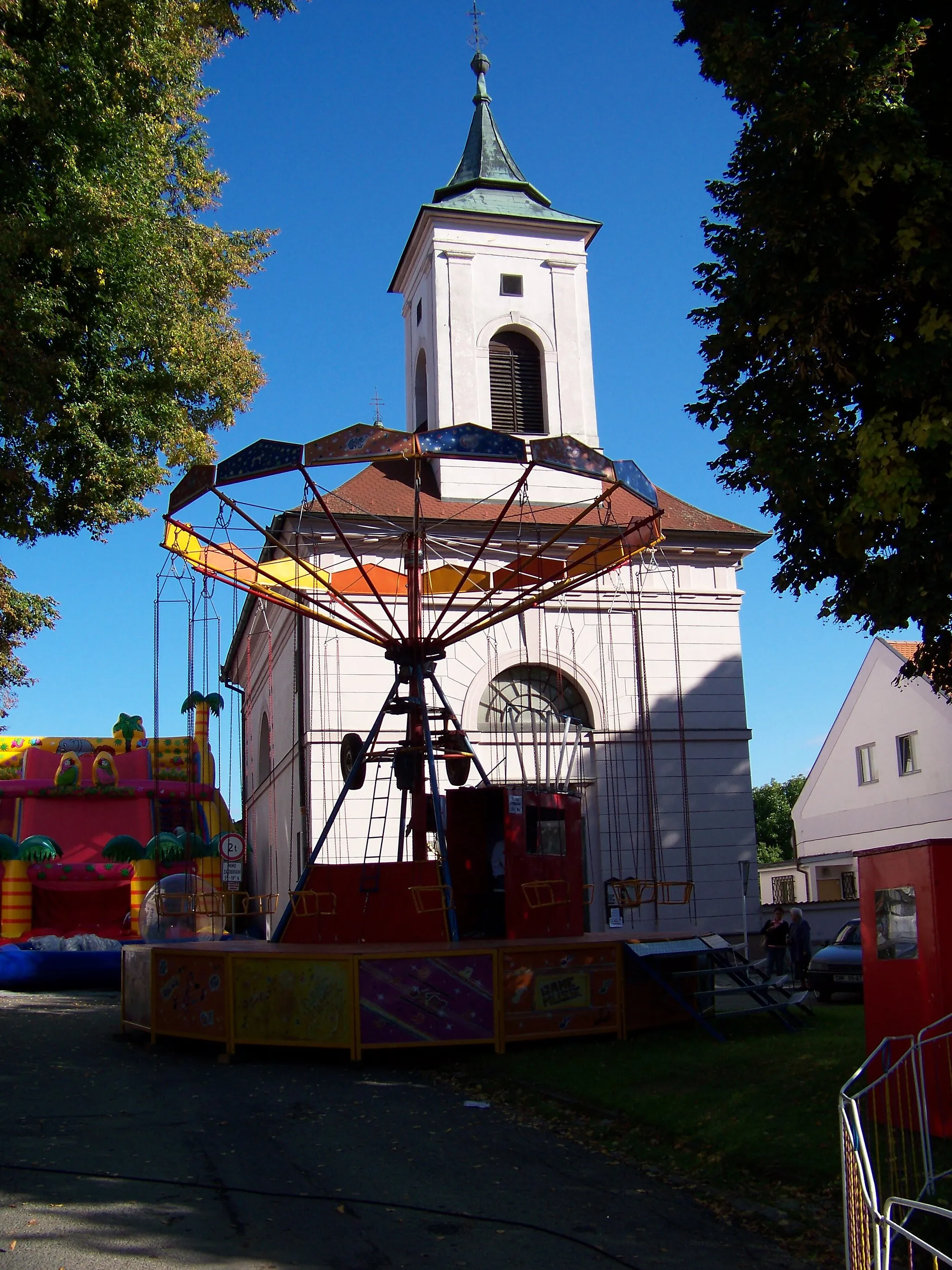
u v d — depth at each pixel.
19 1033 17.50
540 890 17.00
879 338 11.13
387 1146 10.20
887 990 10.12
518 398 35.12
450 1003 14.30
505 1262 7.34
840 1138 8.24
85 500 18.42
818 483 11.46
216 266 21.20
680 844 30.89
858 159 10.43
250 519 16.77
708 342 12.16
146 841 36.41
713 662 32.38
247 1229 7.85
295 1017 14.39
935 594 10.45
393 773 19.69
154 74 18.69
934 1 11.38
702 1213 8.35
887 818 40.56
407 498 31.81
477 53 38.53
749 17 11.33
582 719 31.42
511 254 35.59
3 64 15.66
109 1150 9.80
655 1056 13.48
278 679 36.25
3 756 41.66
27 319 16.27
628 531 18.09
